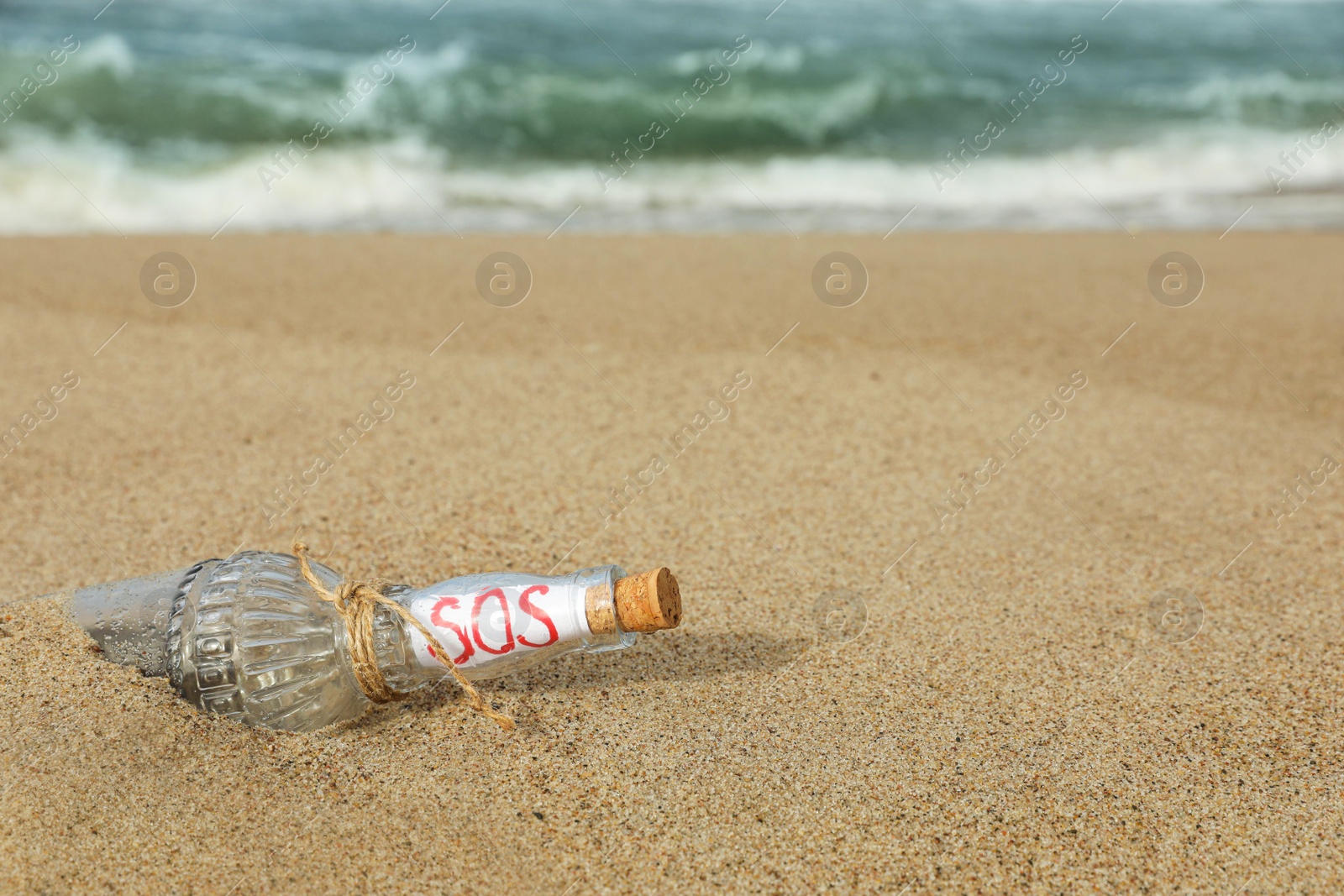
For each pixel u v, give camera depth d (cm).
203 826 59
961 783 63
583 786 62
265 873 58
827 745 64
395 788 61
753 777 62
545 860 59
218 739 61
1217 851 60
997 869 59
